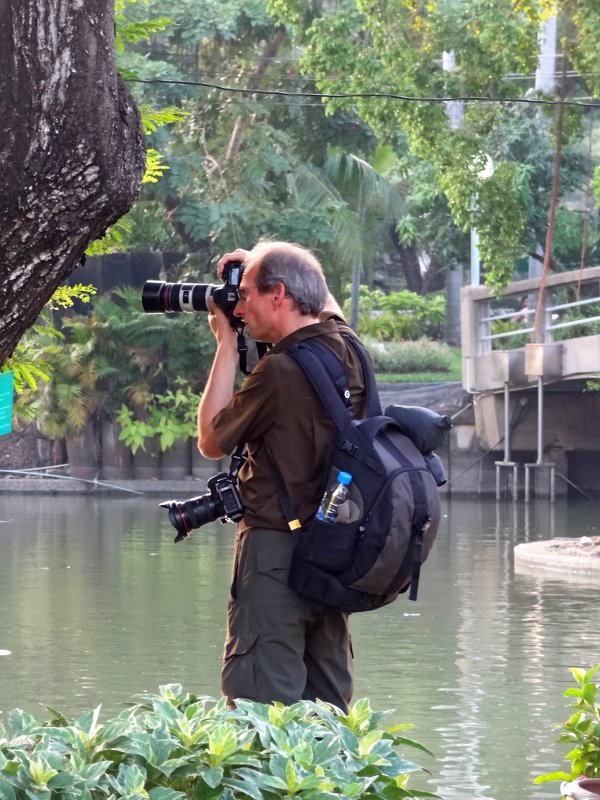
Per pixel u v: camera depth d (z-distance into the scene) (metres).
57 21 3.95
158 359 38.44
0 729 4.35
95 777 3.77
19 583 19.00
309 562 4.84
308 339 5.13
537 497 35.72
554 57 36.16
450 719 10.48
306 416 4.99
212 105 37.38
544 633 14.73
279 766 3.88
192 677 12.01
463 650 13.70
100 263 39.00
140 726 4.20
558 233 42.53
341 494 4.79
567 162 42.16
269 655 4.97
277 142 38.50
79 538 25.92
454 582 19.34
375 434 4.88
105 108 4.00
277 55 40.25
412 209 49.06
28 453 39.19
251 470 5.11
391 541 4.75
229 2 37.44
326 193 39.34
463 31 29.17
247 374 5.35
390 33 29.06
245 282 5.20
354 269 40.62
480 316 35.38
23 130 3.92
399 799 4.11
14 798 3.63
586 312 40.06
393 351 45.00
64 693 11.29
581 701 6.04
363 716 4.49
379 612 16.41
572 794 5.43
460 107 39.88
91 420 38.12
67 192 3.96
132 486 38.22
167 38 37.72
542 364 32.53
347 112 39.06
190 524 5.14
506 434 34.72
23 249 3.96
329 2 32.03
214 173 37.53
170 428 37.97
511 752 9.39
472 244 39.22
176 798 3.71
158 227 38.34
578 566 20.39
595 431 35.72
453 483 36.72
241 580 5.07
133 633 14.58
